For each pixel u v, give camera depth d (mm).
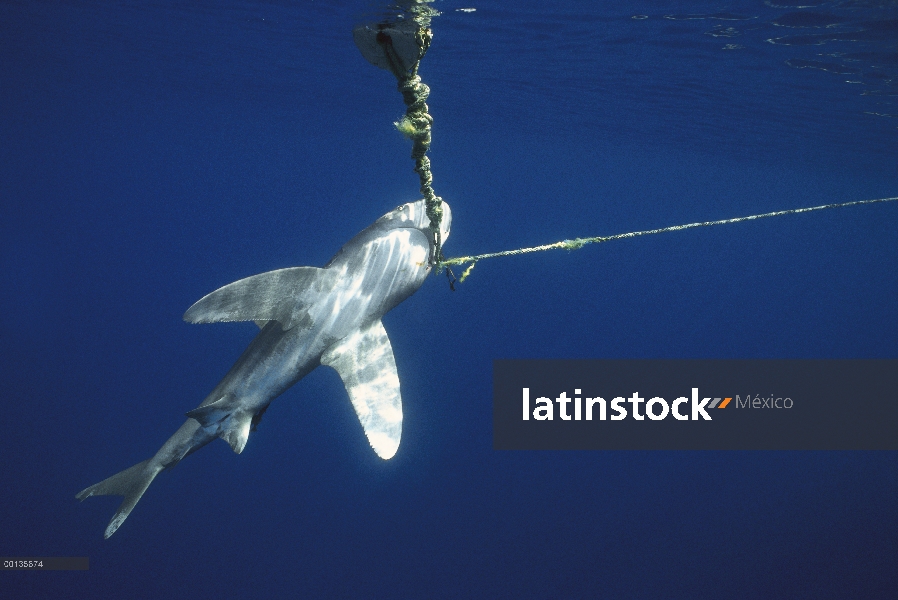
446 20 11938
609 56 14648
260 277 2557
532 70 17422
